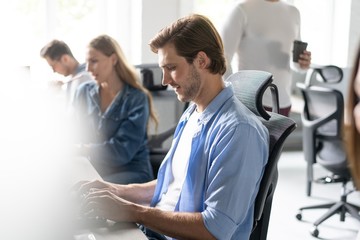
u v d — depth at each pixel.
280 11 3.23
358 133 0.82
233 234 1.66
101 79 2.83
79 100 2.94
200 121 1.72
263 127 1.69
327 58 5.38
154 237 1.85
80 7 4.49
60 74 3.57
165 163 1.92
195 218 1.58
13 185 1.29
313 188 4.38
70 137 2.84
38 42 4.40
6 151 1.43
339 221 3.74
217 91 1.73
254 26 3.19
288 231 3.54
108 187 1.91
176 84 1.71
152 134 3.22
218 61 1.68
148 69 3.23
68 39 4.50
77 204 1.63
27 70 1.80
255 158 1.60
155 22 4.37
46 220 1.23
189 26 1.66
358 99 0.81
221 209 1.56
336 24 5.28
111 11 4.55
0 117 1.54
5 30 4.27
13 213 1.22
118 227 1.53
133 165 2.83
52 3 4.39
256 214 1.68
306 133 3.79
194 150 1.69
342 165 3.51
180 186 1.82
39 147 1.48
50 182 1.33
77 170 2.07
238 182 1.57
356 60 0.81
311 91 3.76
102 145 2.76
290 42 3.29
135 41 4.47
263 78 1.83
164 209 1.84
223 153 1.59
